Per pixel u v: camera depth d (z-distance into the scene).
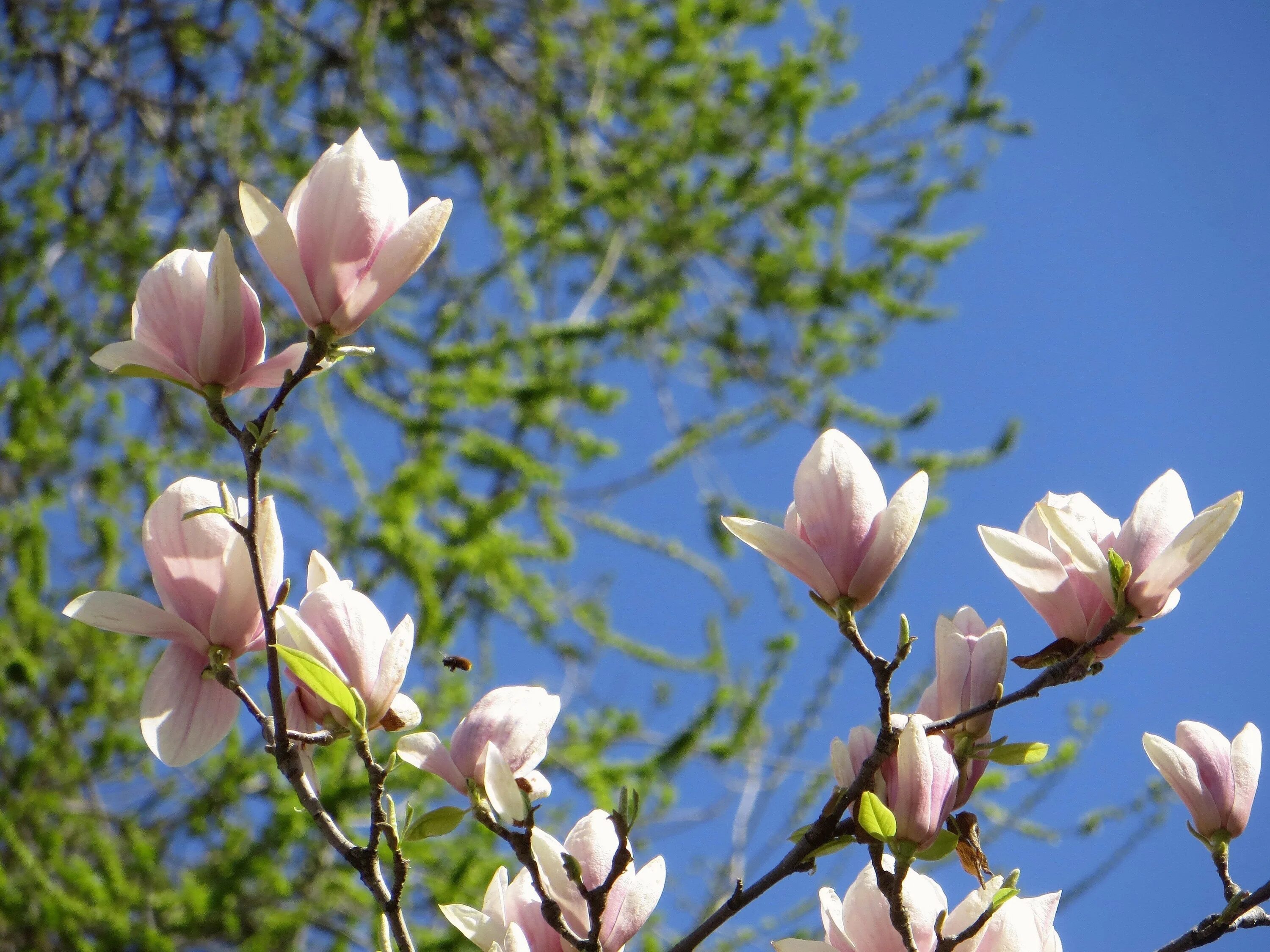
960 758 1.08
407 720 1.10
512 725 1.10
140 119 3.85
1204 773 1.12
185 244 3.75
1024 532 1.13
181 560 1.11
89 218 3.75
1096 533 1.11
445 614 3.04
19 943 2.71
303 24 3.93
